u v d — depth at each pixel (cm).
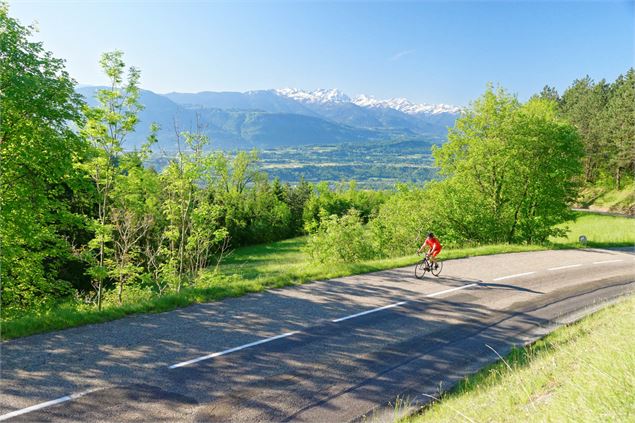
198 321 1128
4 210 1656
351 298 1409
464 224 3131
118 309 1161
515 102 3316
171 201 2094
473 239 3139
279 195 7981
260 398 760
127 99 1828
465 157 3438
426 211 3064
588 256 2450
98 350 914
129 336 1002
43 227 1823
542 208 3162
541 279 1800
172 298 1274
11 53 1598
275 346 985
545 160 3142
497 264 2100
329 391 803
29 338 966
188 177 2031
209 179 2112
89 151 1795
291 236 7838
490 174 3278
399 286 1593
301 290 1484
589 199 7500
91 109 1761
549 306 1416
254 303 1311
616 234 3853
